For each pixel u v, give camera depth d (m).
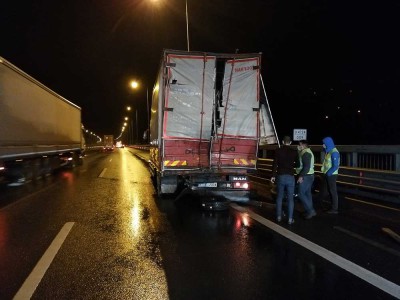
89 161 34.41
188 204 11.11
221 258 6.18
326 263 5.93
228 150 10.45
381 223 8.62
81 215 9.52
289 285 5.08
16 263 5.92
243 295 4.76
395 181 10.88
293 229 8.08
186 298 4.67
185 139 10.29
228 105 10.37
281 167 8.57
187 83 10.20
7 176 15.05
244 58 10.34
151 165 15.46
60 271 5.58
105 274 5.46
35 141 16.45
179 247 6.79
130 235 7.60
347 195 12.59
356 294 4.81
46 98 18.19
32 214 9.63
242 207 10.62
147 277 5.35
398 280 5.26
